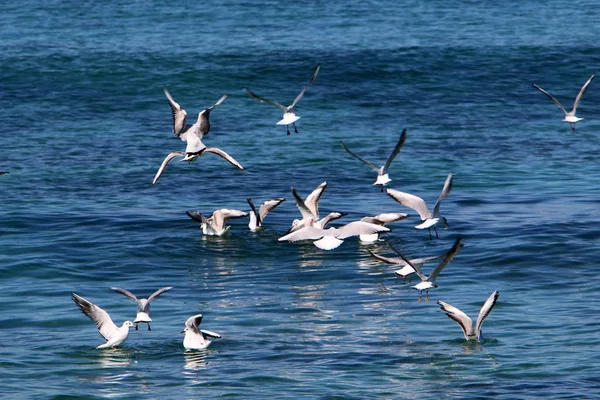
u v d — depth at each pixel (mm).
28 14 109000
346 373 25734
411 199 30531
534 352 27016
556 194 46125
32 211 43062
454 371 25766
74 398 24234
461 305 31094
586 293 32156
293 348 27625
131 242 38844
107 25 100250
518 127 61156
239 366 26312
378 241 39125
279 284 33844
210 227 39906
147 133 59406
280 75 74375
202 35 92688
